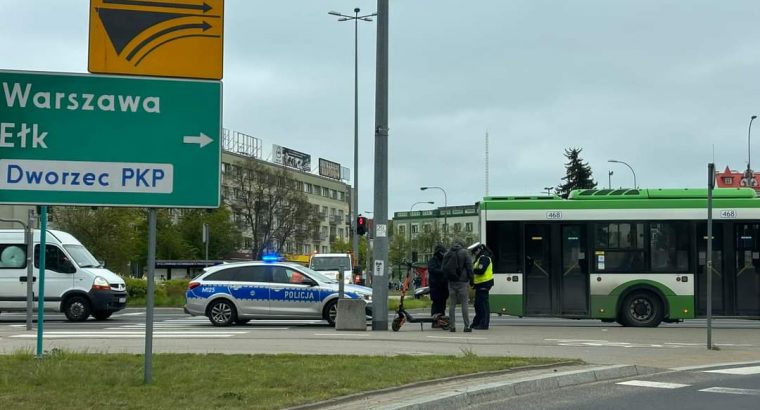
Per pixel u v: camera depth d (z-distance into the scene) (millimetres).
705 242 19438
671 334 17312
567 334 16922
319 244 116438
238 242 64375
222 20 8852
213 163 8711
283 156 110125
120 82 8648
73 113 8578
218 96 8773
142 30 8711
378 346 13328
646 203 19578
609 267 19422
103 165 8586
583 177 77750
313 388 8602
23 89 8523
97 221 47188
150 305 8703
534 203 19719
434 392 8812
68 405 7402
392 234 77938
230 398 7922
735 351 13969
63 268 22234
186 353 11484
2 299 22047
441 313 18172
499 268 19578
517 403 9047
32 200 8469
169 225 58750
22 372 9141
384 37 18250
